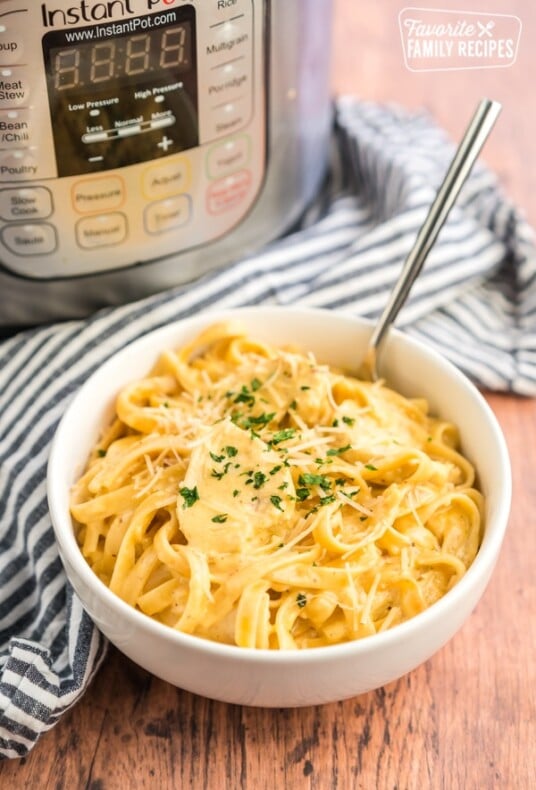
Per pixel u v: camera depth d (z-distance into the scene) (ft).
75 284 2.39
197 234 2.42
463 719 2.08
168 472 2.11
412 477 2.12
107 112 2.19
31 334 2.43
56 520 2.04
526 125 3.01
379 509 2.08
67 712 2.09
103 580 2.10
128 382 2.27
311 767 2.03
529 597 2.23
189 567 1.99
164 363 2.29
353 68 3.16
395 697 2.10
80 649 2.09
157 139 2.25
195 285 2.47
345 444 2.14
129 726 2.08
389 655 1.92
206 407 2.20
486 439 2.16
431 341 2.52
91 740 2.06
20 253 2.31
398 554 2.06
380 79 3.13
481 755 2.05
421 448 2.21
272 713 2.09
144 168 2.27
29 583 2.26
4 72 2.10
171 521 2.07
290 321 2.33
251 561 1.99
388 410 2.24
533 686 2.12
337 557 2.03
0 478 2.30
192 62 2.20
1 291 2.37
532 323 2.60
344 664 1.90
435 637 1.96
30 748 2.03
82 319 2.47
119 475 2.14
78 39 2.10
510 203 2.67
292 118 2.45
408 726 2.07
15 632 2.22
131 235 2.35
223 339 2.32
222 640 1.98
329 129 2.81
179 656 1.91
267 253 2.55
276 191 2.52
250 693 1.94
